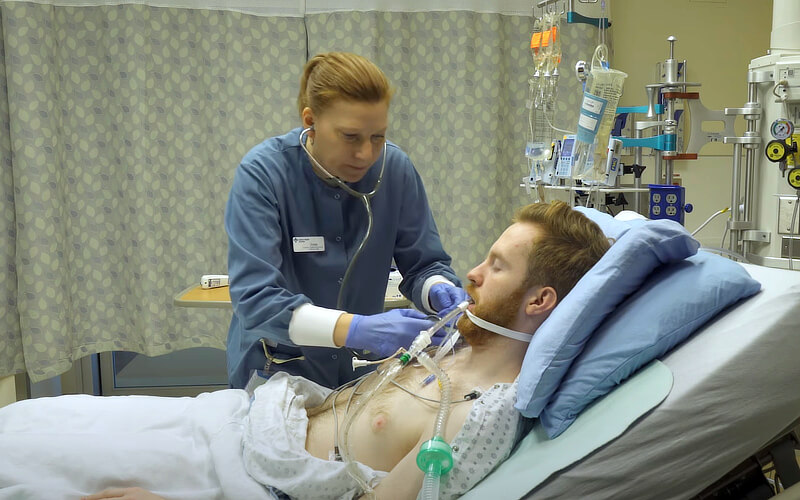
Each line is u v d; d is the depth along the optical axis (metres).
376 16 3.21
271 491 1.22
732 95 3.46
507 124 3.38
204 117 3.24
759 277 1.22
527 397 1.15
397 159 1.68
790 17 2.32
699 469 1.05
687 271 1.20
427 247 1.73
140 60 3.11
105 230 3.27
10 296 3.22
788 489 1.04
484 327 1.33
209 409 1.42
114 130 3.19
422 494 1.10
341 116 1.36
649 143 2.38
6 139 3.14
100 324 3.32
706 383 1.04
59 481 1.23
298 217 1.59
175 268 3.30
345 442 1.24
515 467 1.13
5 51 3.05
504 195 3.43
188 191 3.26
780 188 2.34
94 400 1.48
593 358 1.16
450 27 3.26
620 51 3.38
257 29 3.21
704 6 3.39
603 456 1.06
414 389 1.35
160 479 1.26
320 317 1.37
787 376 1.04
